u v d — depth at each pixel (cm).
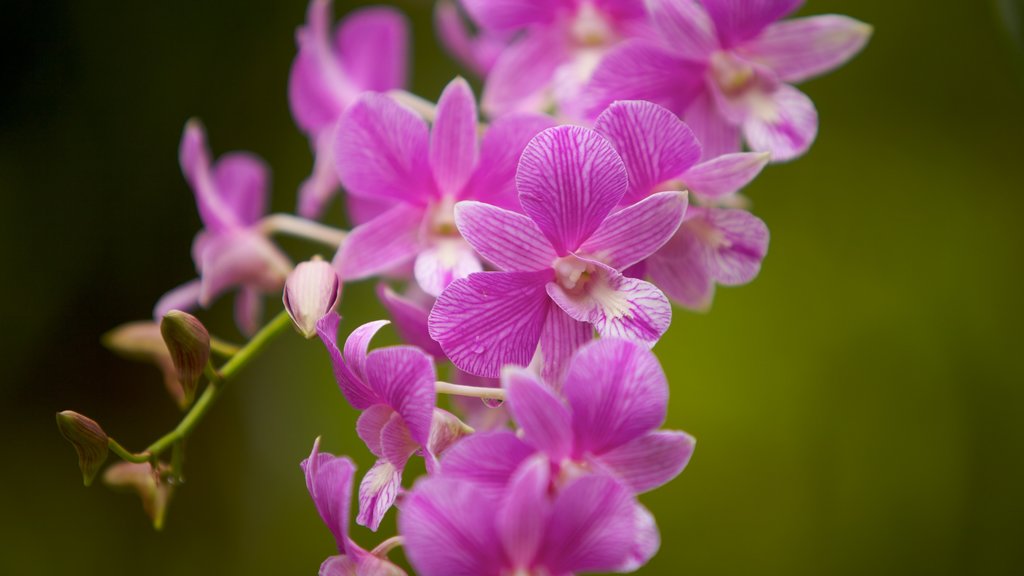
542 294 61
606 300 60
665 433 59
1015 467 110
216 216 72
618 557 58
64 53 125
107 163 125
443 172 64
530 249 60
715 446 111
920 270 116
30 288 122
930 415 112
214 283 72
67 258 124
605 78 65
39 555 118
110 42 125
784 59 66
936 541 109
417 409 59
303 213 74
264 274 72
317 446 60
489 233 60
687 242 63
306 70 73
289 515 119
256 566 118
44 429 122
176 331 62
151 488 63
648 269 63
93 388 123
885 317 115
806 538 109
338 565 60
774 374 112
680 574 108
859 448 111
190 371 63
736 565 109
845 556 109
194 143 71
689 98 66
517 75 70
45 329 123
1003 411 111
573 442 59
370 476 60
